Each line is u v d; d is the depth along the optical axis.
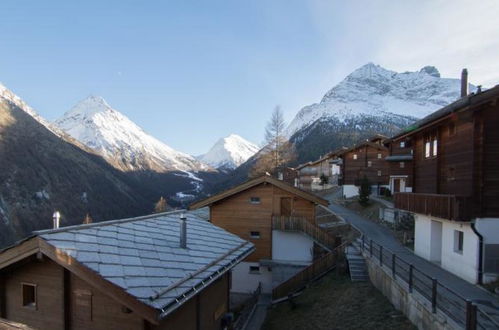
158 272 8.57
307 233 21.83
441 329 8.96
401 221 25.97
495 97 12.67
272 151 58.59
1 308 9.38
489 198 13.30
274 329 14.94
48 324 8.89
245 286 22.80
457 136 14.82
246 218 23.22
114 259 8.25
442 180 16.27
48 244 7.80
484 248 13.09
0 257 8.45
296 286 19.31
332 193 53.84
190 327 9.98
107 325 8.33
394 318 11.55
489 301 10.95
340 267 18.42
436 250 16.89
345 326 12.31
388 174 44.66
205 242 12.64
